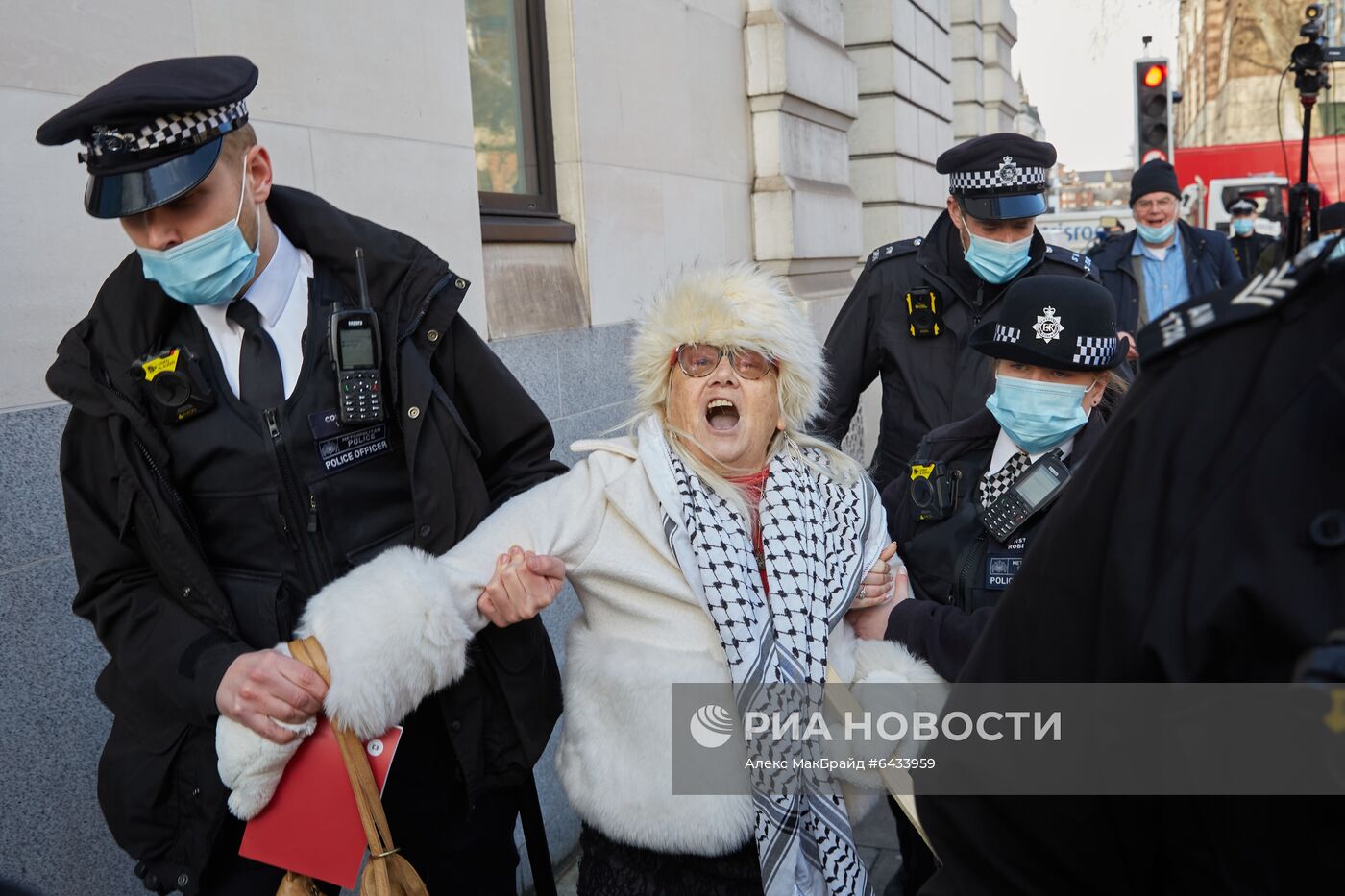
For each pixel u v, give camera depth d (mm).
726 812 1990
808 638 2062
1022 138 3344
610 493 2111
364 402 2049
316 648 1908
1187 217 17156
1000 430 2467
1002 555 2326
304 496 2047
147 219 1880
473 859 2289
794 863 1969
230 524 2037
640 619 2105
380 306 2119
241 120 1975
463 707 2148
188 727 2037
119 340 1990
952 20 12211
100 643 2449
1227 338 914
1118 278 6223
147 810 2047
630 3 4848
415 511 2104
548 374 4062
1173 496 899
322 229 2129
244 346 2047
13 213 2320
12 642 2289
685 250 5367
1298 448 842
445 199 3572
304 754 1940
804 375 2189
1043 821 1012
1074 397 2271
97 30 2479
